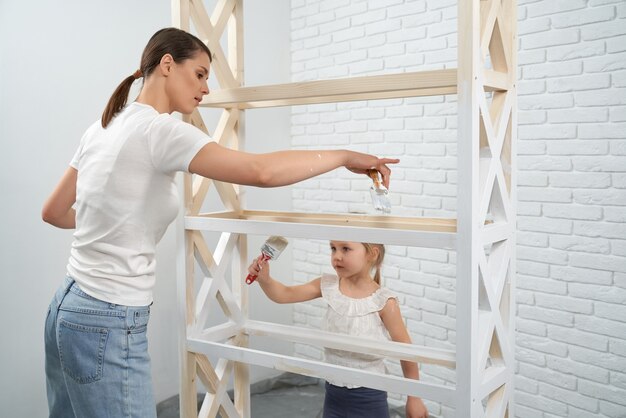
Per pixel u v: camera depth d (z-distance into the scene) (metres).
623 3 2.01
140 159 1.31
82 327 1.29
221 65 1.83
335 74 3.03
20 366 2.27
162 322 2.73
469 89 1.22
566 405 2.25
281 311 3.28
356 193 2.97
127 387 1.31
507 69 1.44
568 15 2.14
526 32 2.26
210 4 2.85
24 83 2.20
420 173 2.67
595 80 2.09
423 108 2.64
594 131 2.11
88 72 2.40
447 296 2.60
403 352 1.55
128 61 2.54
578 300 2.19
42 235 2.30
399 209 2.76
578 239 2.18
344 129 3.00
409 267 2.74
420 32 2.63
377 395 1.80
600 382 2.15
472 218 1.24
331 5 3.01
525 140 2.30
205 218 1.68
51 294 2.34
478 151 1.26
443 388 1.32
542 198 2.26
